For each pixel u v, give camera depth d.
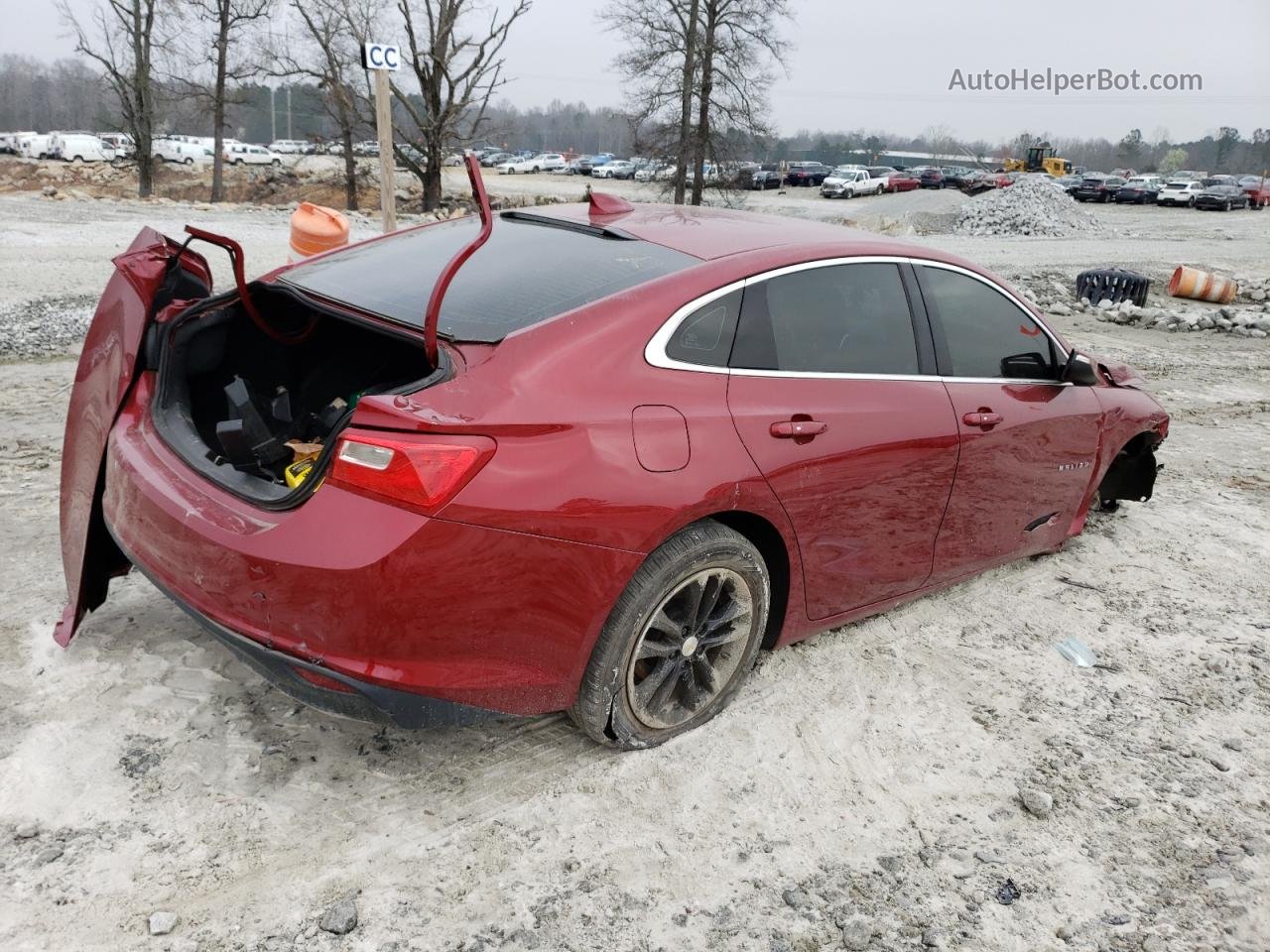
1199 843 2.90
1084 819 2.97
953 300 3.77
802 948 2.40
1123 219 44.25
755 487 2.92
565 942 2.35
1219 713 3.62
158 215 23.23
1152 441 5.11
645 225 3.42
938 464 3.55
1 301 9.95
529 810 2.78
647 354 2.78
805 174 64.75
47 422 5.87
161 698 3.10
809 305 3.24
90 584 3.26
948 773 3.14
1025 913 2.58
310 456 3.09
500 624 2.51
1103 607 4.42
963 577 4.08
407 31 32.91
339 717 3.10
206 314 3.32
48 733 2.88
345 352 3.77
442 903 2.43
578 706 2.86
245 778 2.79
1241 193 55.00
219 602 2.54
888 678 3.65
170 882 2.41
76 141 51.41
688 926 2.44
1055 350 4.22
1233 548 5.23
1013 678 3.74
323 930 2.32
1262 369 10.66
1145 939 2.52
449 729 3.10
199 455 2.86
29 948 2.18
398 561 2.34
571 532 2.53
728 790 2.95
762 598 3.16
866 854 2.75
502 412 2.47
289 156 60.19
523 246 3.31
